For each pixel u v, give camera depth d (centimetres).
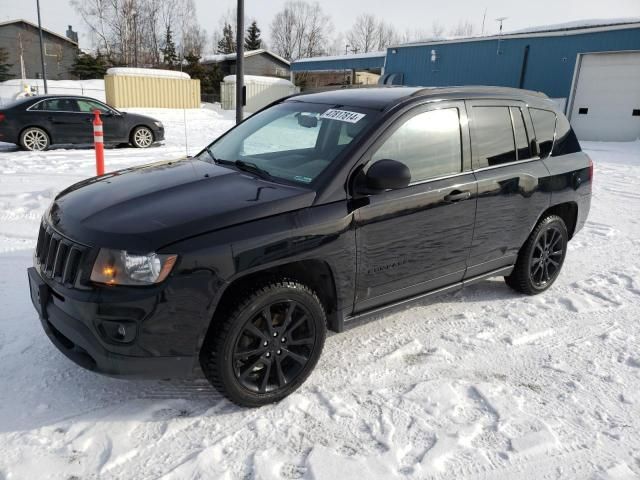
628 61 1791
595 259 562
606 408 298
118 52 5516
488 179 378
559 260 470
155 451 252
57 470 237
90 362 261
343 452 255
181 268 250
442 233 354
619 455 260
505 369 337
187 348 261
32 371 311
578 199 470
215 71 4903
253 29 7988
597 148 1606
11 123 1172
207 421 276
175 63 5509
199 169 350
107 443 256
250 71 5250
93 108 1266
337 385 312
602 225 699
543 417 288
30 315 376
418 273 351
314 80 4662
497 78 2203
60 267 269
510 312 421
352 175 309
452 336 378
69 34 6531
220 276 258
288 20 8162
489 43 2200
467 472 245
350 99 369
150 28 5866
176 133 1692
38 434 259
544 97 459
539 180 421
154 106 2717
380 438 266
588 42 1883
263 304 274
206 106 3644
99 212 278
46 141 1212
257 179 322
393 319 403
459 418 284
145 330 250
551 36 1984
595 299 454
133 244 249
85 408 281
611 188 953
